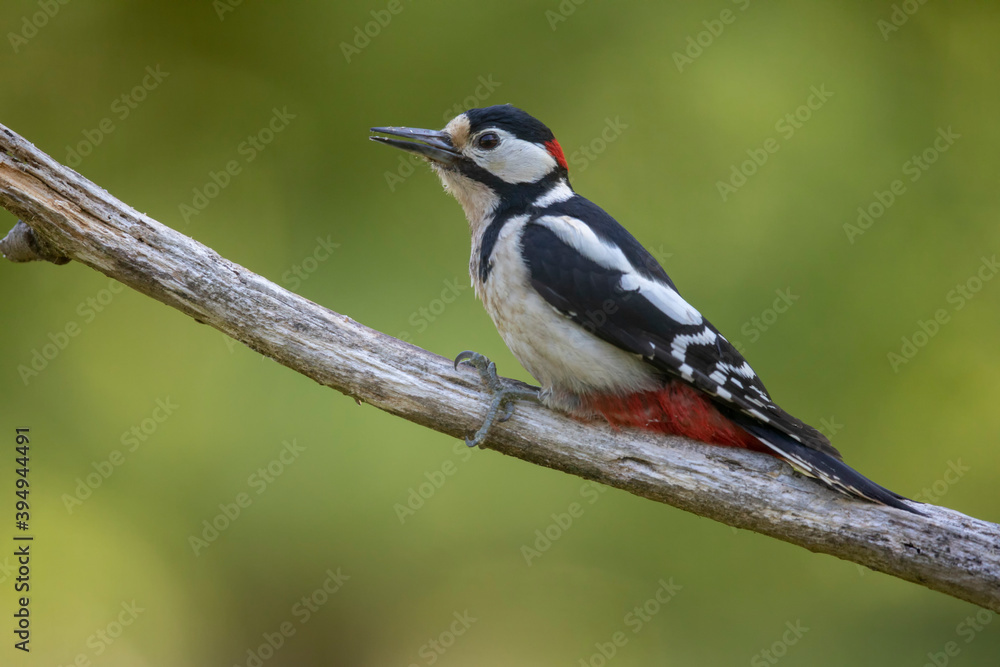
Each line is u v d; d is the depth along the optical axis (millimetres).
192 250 6559
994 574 5590
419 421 6664
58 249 6516
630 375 6527
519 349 6801
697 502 6270
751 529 6215
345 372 6594
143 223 6500
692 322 6586
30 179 6309
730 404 6297
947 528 5746
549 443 6539
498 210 7309
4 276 11586
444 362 6684
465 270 11648
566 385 6664
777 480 6156
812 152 11602
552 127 11969
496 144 7273
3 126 6234
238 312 6559
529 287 6645
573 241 6688
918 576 5777
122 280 6535
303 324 6609
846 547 5922
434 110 12000
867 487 5891
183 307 6582
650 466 6371
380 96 12031
